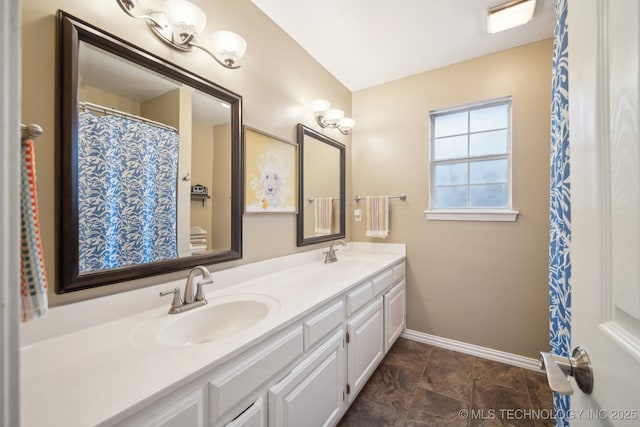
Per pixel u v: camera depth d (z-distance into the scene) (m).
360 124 2.69
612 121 0.41
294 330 1.05
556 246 1.19
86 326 0.91
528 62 1.98
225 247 1.41
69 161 0.87
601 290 0.44
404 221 2.47
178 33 1.11
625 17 0.37
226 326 1.18
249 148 1.55
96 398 0.58
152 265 1.09
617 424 0.38
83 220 0.91
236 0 1.48
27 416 0.53
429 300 2.35
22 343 0.79
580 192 0.52
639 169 0.35
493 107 2.19
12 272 0.29
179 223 1.21
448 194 2.36
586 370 0.48
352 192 2.72
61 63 0.86
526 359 1.98
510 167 2.08
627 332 0.38
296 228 1.95
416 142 2.41
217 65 1.38
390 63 2.25
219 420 0.76
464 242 2.21
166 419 0.63
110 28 0.98
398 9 1.65
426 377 1.85
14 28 0.29
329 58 2.17
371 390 1.72
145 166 1.09
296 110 1.95
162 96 1.14
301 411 1.06
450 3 1.60
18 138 0.30
